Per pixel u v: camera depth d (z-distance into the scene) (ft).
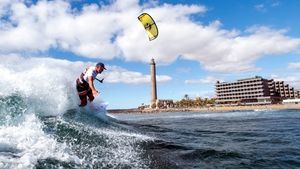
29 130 19.62
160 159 20.67
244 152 25.35
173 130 41.65
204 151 24.82
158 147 24.91
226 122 66.23
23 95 24.17
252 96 542.57
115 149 20.97
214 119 82.99
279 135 37.78
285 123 61.41
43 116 24.72
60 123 23.09
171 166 19.48
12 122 20.51
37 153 16.01
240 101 522.06
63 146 18.43
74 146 19.15
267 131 42.88
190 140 31.78
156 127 44.11
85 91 32.58
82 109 33.04
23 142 17.26
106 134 24.63
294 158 23.43
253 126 53.06
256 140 32.99
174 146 26.13
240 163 21.57
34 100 25.13
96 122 30.89
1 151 15.29
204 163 21.27
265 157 23.59
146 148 23.58
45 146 17.53
